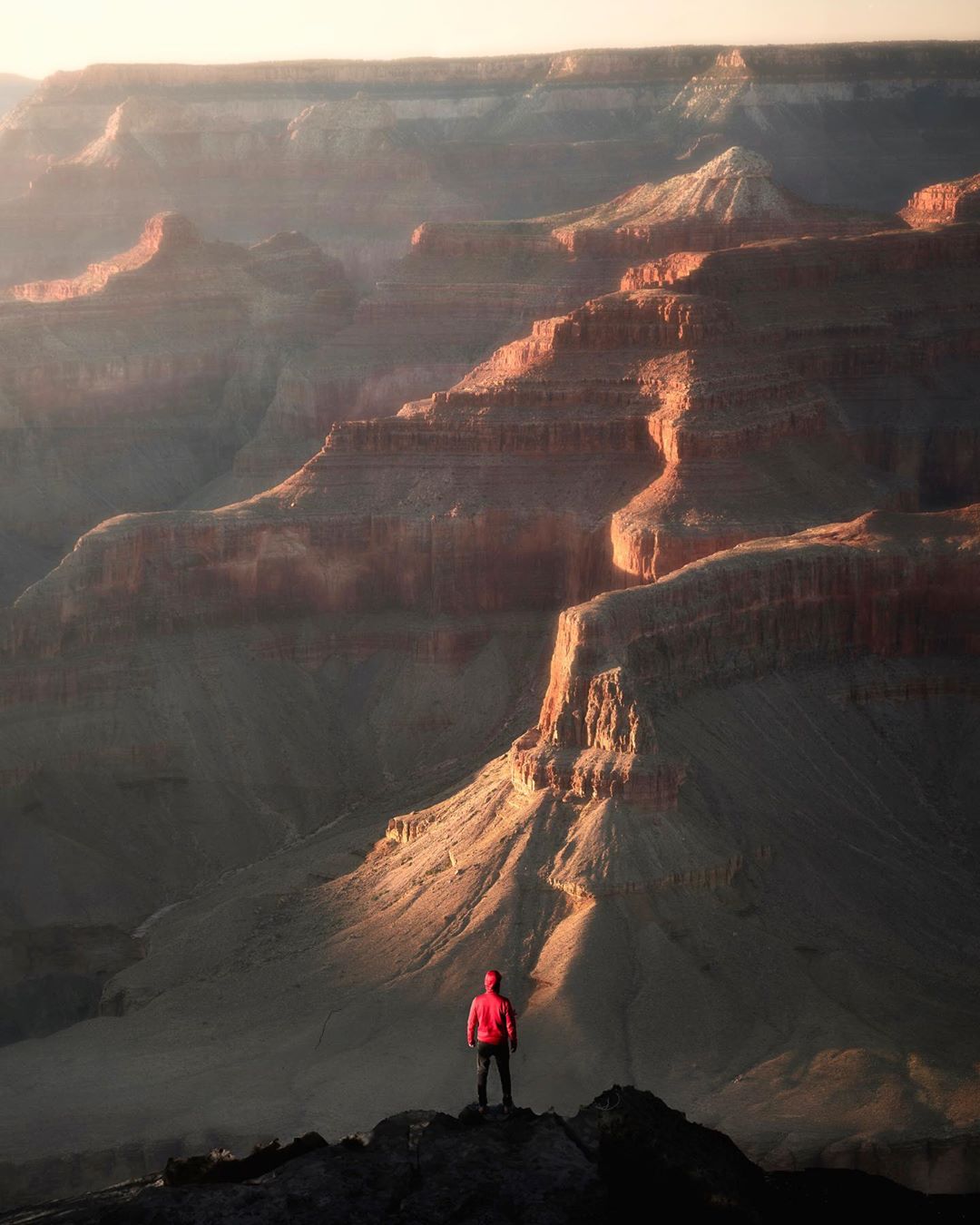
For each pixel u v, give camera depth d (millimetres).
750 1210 37562
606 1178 37969
